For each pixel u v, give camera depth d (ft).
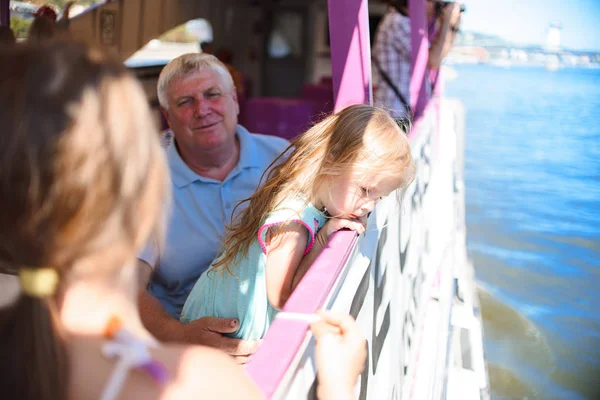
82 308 2.36
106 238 2.21
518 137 116.88
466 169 88.48
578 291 43.86
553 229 60.54
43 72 2.19
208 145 8.15
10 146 2.11
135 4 19.66
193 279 8.04
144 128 2.32
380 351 6.41
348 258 4.76
